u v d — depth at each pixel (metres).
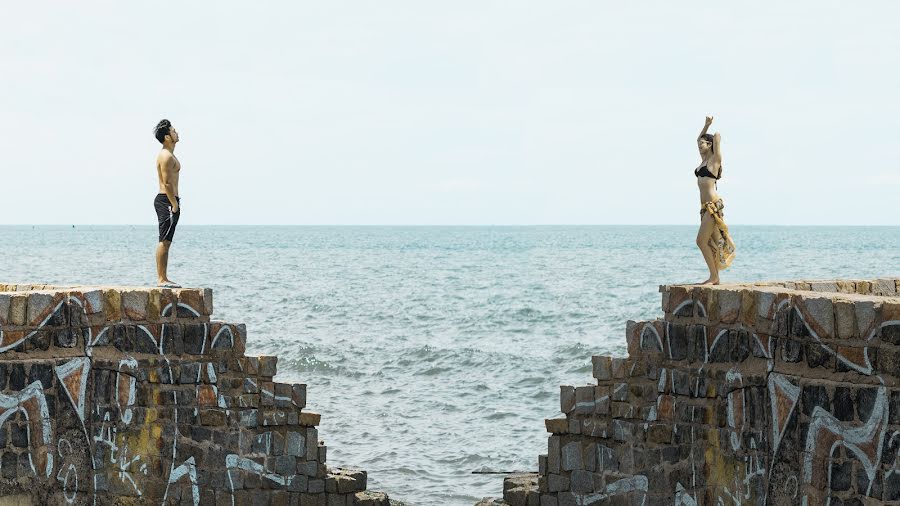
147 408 14.67
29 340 14.01
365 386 28.92
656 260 101.94
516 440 22.05
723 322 13.20
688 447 13.80
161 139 15.70
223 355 15.02
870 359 10.63
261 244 175.12
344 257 116.75
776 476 12.02
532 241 193.62
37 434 14.00
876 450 10.51
